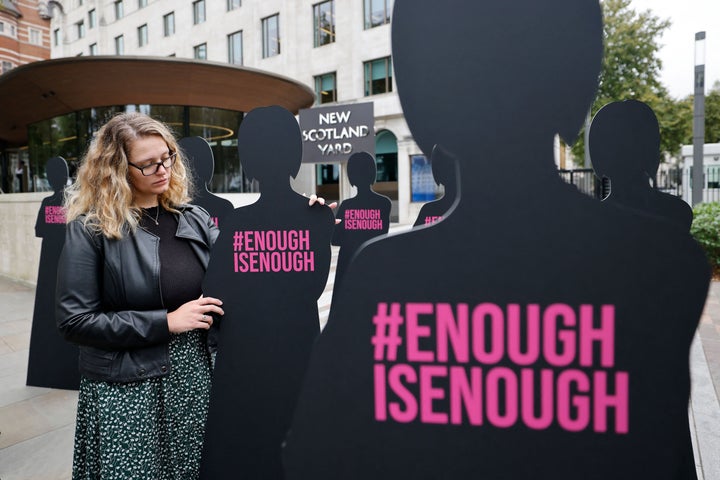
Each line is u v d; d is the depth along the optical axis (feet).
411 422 2.14
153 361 4.71
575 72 1.93
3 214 28.09
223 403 5.40
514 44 1.96
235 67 28.43
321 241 5.27
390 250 2.11
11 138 39.65
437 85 2.03
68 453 8.52
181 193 5.39
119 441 4.61
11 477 7.75
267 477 5.38
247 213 5.32
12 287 24.95
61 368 11.47
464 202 2.05
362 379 2.15
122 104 29.25
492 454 2.10
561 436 2.05
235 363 5.38
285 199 5.30
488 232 2.03
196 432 5.29
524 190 2.00
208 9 71.41
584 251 1.97
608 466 2.02
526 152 1.98
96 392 4.68
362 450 2.16
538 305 2.01
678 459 1.96
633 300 1.95
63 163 11.49
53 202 11.52
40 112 31.14
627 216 1.94
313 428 2.18
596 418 2.02
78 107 29.37
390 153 58.95
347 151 36.96
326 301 19.21
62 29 102.22
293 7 62.54
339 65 59.52
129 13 84.02
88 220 4.66
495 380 2.07
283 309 5.34
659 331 1.94
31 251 25.23
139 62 26.61
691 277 1.92
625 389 1.98
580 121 1.95
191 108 30.19
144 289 4.74
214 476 5.41
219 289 5.34
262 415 5.38
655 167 8.98
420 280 2.09
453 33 2.01
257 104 32.40
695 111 34.17
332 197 61.93
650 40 58.18
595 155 9.11
